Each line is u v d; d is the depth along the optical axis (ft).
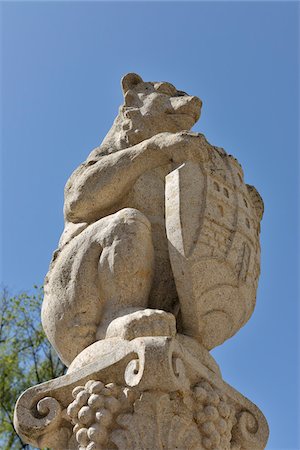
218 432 10.12
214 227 11.03
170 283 11.37
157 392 9.75
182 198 10.98
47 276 11.71
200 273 10.71
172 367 9.78
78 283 11.07
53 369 28.17
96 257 11.15
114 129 12.87
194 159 11.40
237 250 11.23
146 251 11.08
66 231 12.00
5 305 28.84
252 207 12.06
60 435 10.21
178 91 13.14
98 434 9.70
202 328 10.85
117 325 10.46
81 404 9.96
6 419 27.22
